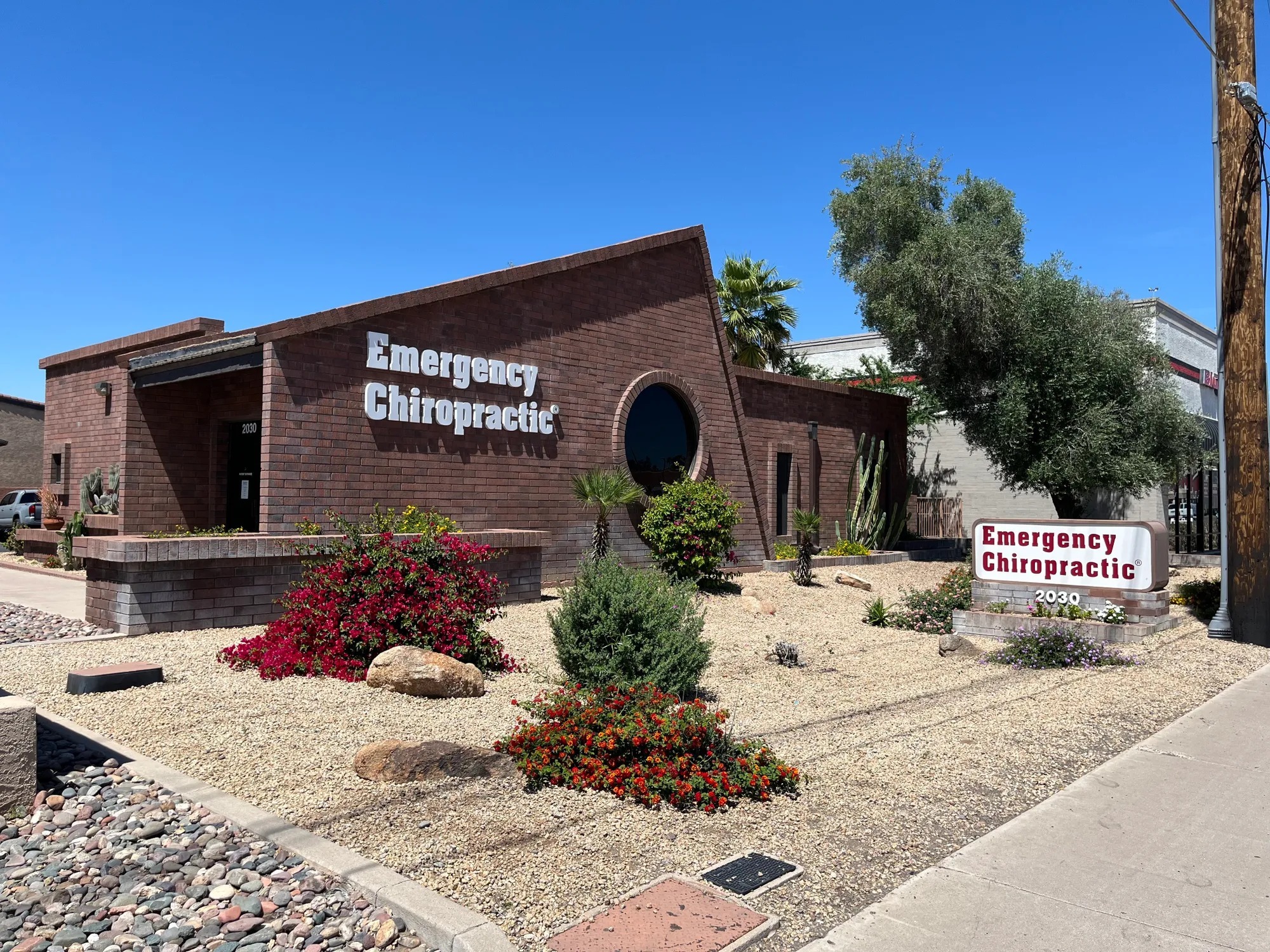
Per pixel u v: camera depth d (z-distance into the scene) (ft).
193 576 33.32
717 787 17.71
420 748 18.83
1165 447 74.33
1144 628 39.11
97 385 58.49
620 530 52.80
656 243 55.52
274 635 28.81
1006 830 17.16
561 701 20.59
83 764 18.53
